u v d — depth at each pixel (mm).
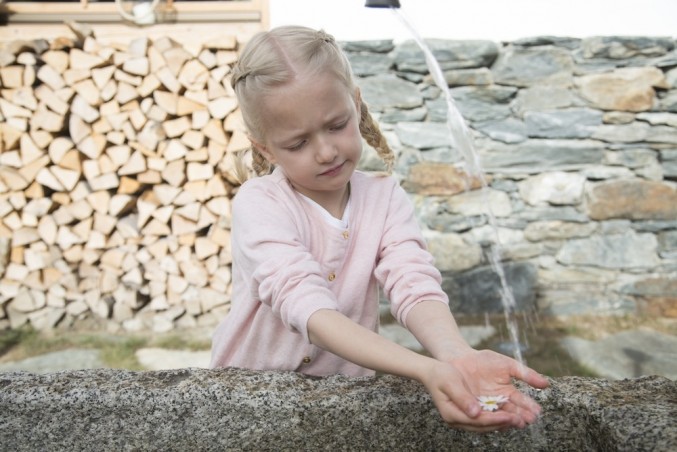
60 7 4094
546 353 3559
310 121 1160
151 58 3914
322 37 1229
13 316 4223
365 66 3918
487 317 3943
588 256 3949
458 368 1013
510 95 3906
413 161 3965
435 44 3885
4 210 4090
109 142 4027
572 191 3930
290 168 1223
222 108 3895
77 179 4039
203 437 1099
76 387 1125
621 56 3826
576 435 1025
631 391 1046
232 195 4102
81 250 4168
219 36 3918
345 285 1370
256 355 1408
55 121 3967
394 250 1353
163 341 4027
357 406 1062
